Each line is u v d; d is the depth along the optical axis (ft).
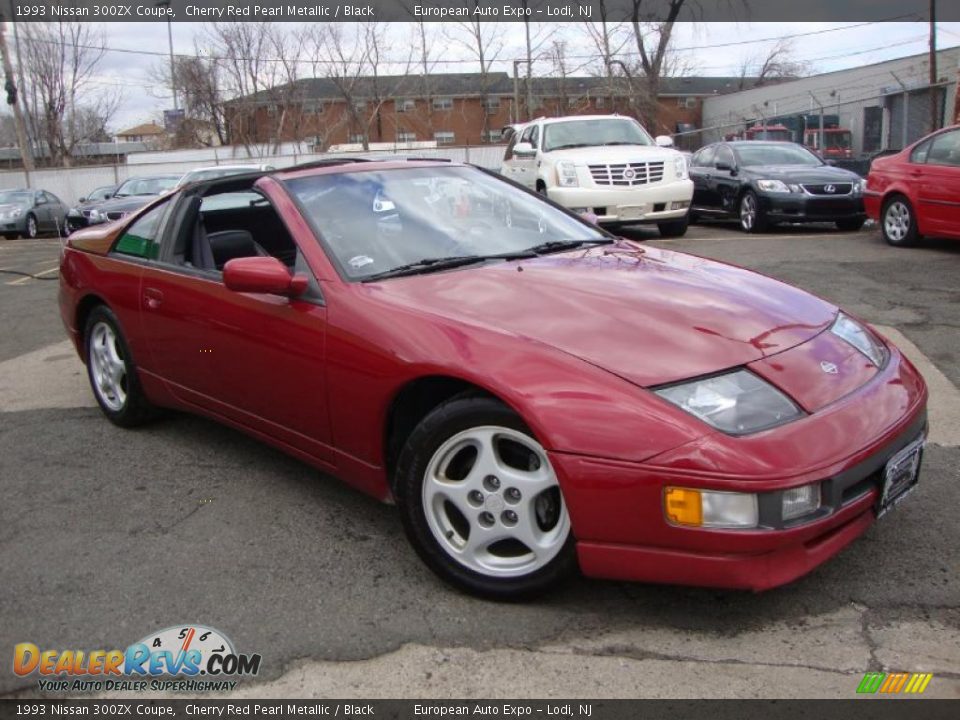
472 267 11.14
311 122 156.04
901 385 9.44
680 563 8.00
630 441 7.98
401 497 9.55
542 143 40.93
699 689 7.77
